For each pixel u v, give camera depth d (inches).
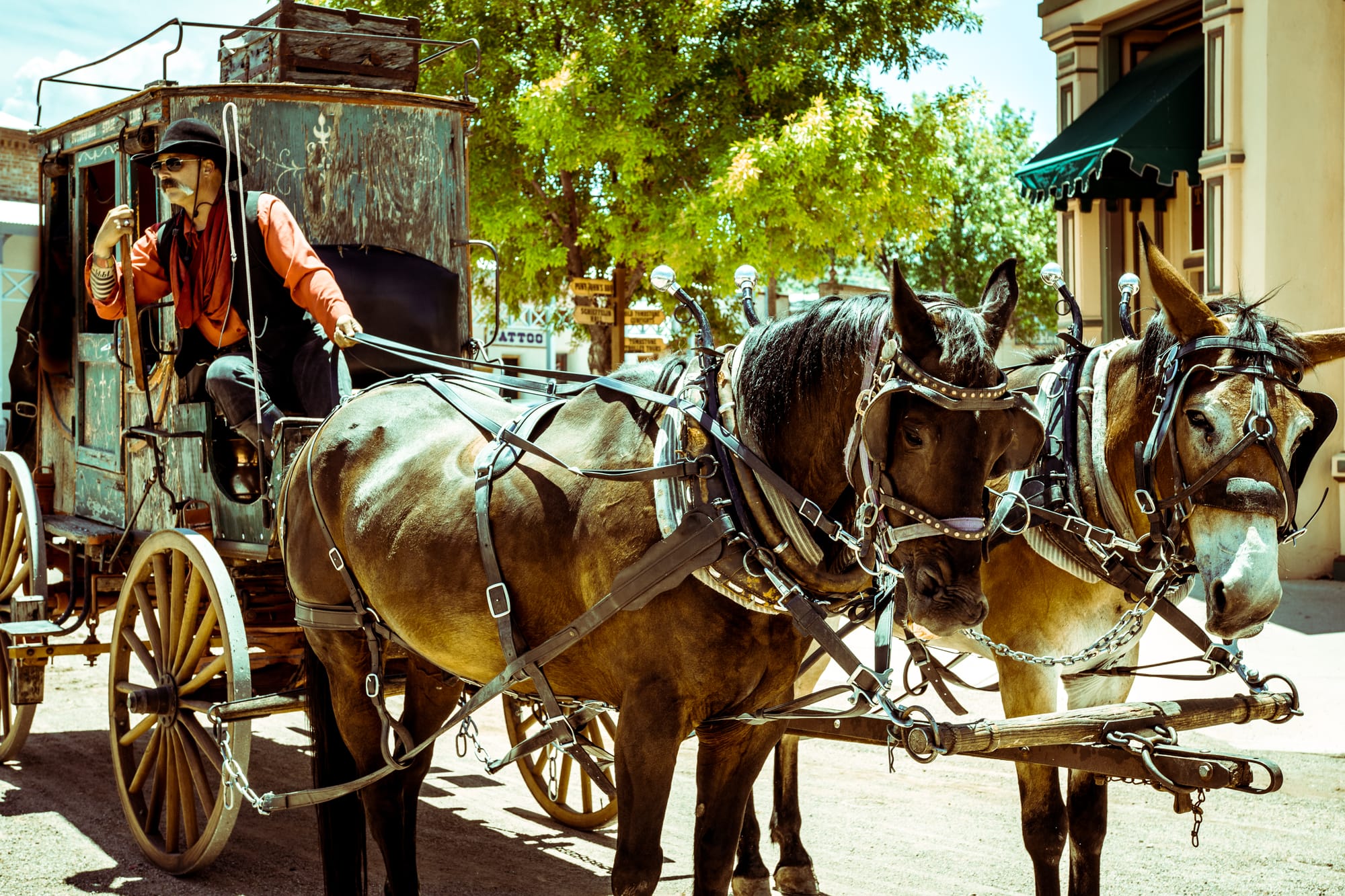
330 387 175.5
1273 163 388.5
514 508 125.0
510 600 124.6
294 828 197.8
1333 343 139.3
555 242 507.8
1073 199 451.2
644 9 459.2
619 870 114.8
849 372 107.5
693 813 207.8
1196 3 418.3
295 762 238.5
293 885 169.6
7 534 236.5
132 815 185.3
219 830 164.6
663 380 125.6
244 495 179.3
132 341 179.5
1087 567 143.5
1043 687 149.8
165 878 171.9
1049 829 143.2
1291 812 197.3
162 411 193.2
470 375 150.8
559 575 122.3
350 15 221.1
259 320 177.3
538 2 474.3
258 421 165.0
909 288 100.2
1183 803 121.5
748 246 427.5
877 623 111.9
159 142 189.2
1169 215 451.8
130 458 209.3
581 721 132.4
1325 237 394.0
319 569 151.6
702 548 110.5
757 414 113.7
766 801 219.6
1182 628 142.6
